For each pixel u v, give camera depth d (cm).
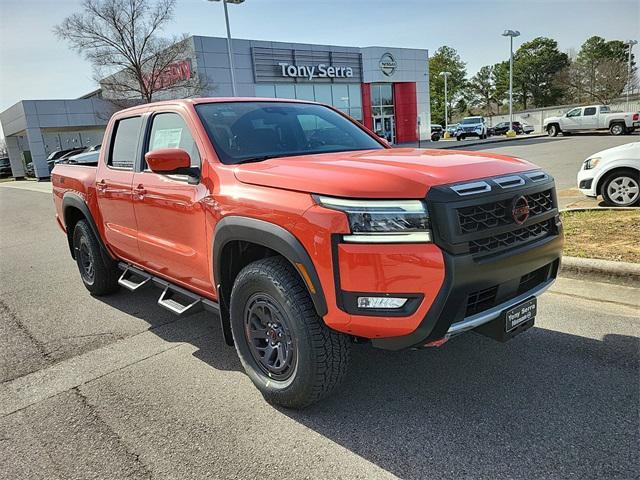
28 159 4109
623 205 781
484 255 252
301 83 3444
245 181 299
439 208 238
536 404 291
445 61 8688
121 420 304
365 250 241
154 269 423
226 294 332
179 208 354
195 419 299
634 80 6694
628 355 340
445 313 241
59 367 384
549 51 8438
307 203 259
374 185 246
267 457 260
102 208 475
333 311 254
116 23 2650
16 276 688
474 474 237
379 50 3769
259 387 310
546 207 295
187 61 2964
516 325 278
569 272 495
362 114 3834
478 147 2845
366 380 331
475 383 319
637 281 454
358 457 255
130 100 2934
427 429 274
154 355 395
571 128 3103
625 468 234
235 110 381
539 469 237
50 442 286
